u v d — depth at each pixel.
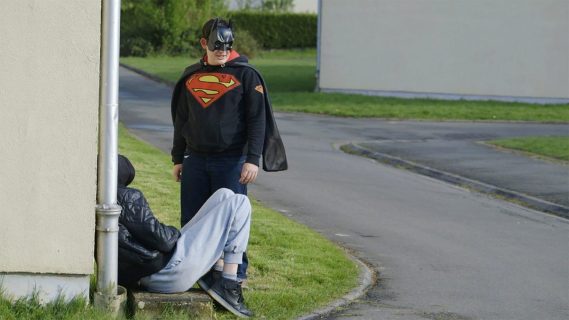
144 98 47.22
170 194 16.73
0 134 8.23
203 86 9.51
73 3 8.19
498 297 11.57
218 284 9.33
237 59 9.60
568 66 48.03
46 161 8.30
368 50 52.66
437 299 11.28
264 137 9.59
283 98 48.91
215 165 9.66
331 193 20.47
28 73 8.21
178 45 87.19
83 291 8.57
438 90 51.16
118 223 8.73
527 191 22.17
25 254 8.36
